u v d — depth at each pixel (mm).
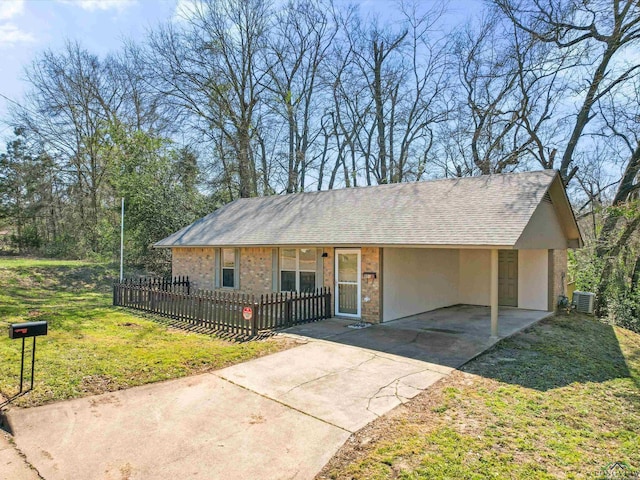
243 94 24734
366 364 7164
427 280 13086
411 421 4883
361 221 11672
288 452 4137
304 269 12586
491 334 9297
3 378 5934
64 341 8234
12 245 30281
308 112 28016
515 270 14008
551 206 12242
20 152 29453
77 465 3850
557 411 5332
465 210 10406
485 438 4469
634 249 16266
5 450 4094
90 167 28203
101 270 21234
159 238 21328
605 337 10508
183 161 23500
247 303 9578
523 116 19734
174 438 4406
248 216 15922
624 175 16781
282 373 6641
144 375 6391
